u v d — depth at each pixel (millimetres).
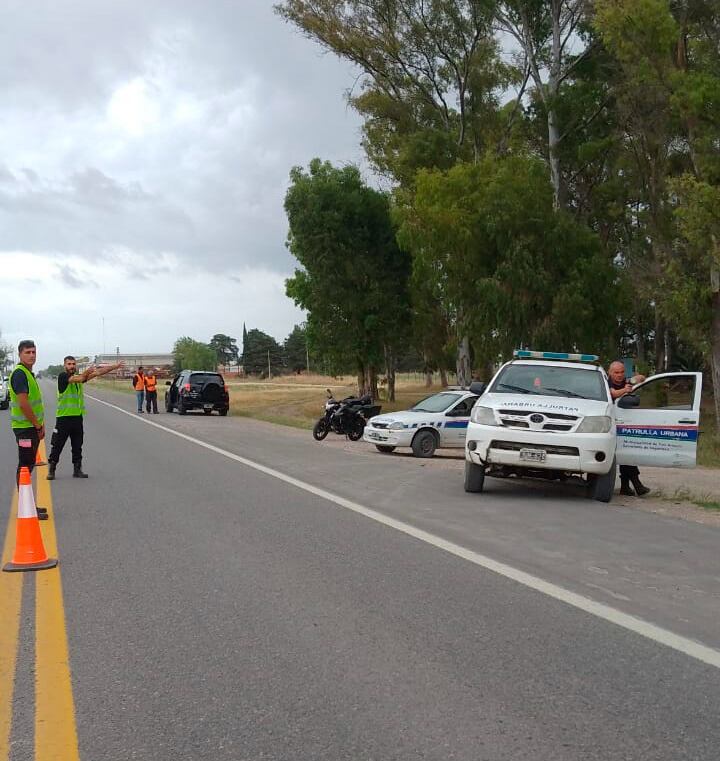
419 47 37750
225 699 4445
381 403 52438
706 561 7703
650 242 37906
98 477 13695
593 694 4508
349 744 3906
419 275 34062
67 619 5891
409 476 13945
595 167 38344
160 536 8781
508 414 11367
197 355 150750
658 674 4820
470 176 32219
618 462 12031
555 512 10414
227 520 9695
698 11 28938
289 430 26516
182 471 14523
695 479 15453
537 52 37938
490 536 8773
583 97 35719
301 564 7500
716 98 26672
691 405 11797
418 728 4074
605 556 7855
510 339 30641
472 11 36562
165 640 5422
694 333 28875
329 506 10703
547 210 31125
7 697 4512
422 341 45656
